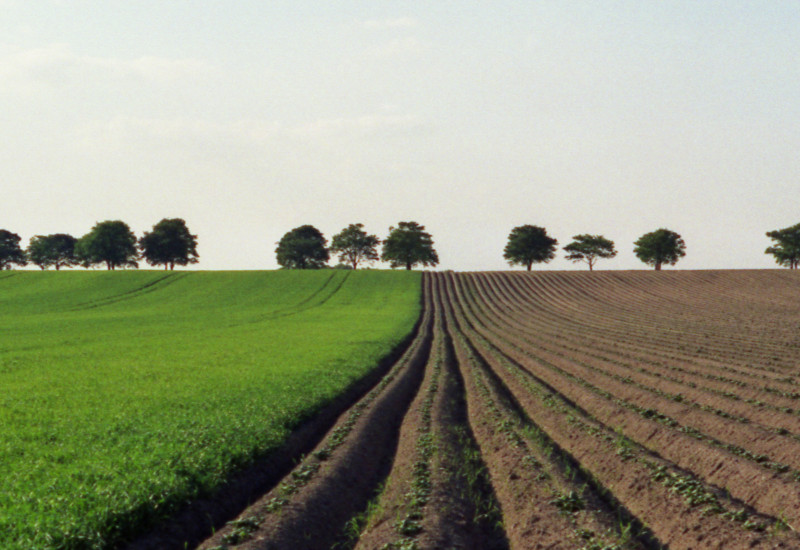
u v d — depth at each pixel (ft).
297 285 335.67
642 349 138.72
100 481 41.04
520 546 36.42
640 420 64.59
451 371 111.14
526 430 61.16
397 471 49.96
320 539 38.01
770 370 104.22
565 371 107.24
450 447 56.39
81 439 54.13
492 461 52.95
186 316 230.89
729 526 36.58
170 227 458.50
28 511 35.29
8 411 67.36
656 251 456.04
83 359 116.06
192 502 40.98
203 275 364.17
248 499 45.39
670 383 87.30
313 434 64.28
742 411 69.82
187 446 51.06
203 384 86.28
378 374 106.63
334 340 152.97
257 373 97.14
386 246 481.46
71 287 323.37
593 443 56.34
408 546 33.68
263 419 62.59
